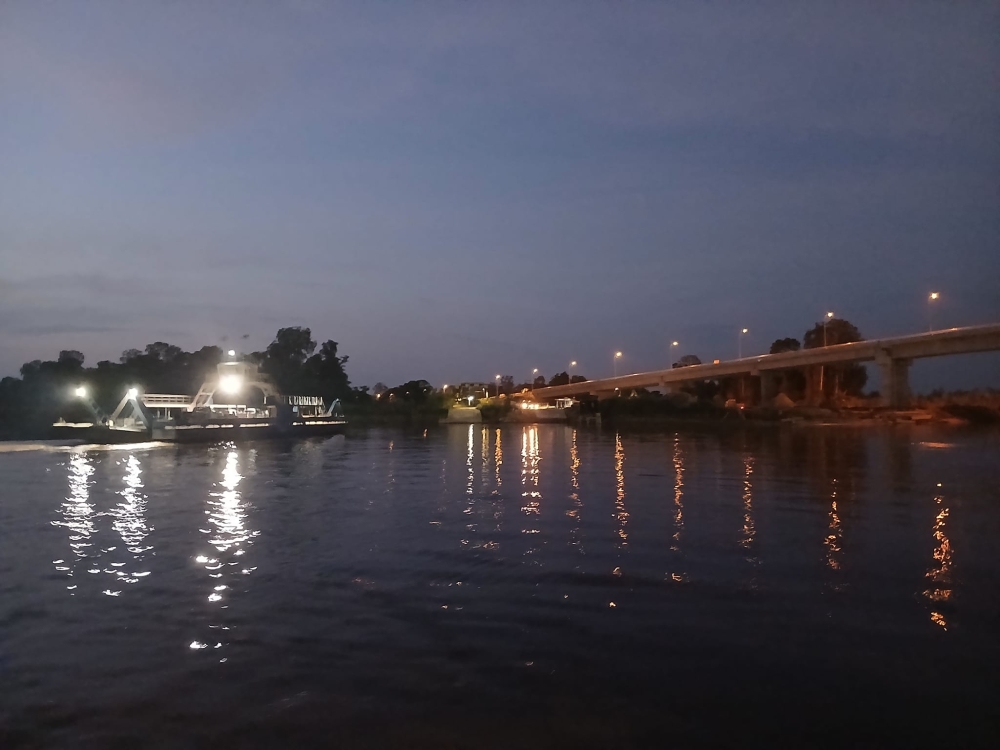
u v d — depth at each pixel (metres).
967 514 29.53
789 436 90.56
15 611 16.66
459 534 25.53
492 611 16.66
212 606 16.98
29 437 80.06
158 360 162.12
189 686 12.64
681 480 42.06
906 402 127.50
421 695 12.32
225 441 83.06
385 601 17.38
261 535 25.34
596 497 34.94
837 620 16.22
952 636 15.27
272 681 12.83
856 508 31.20
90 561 21.48
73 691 12.46
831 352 132.75
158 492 36.94
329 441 89.50
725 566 20.94
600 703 12.09
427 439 95.06
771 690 12.66
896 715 11.83
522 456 62.03
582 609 16.86
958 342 117.94
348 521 28.23
